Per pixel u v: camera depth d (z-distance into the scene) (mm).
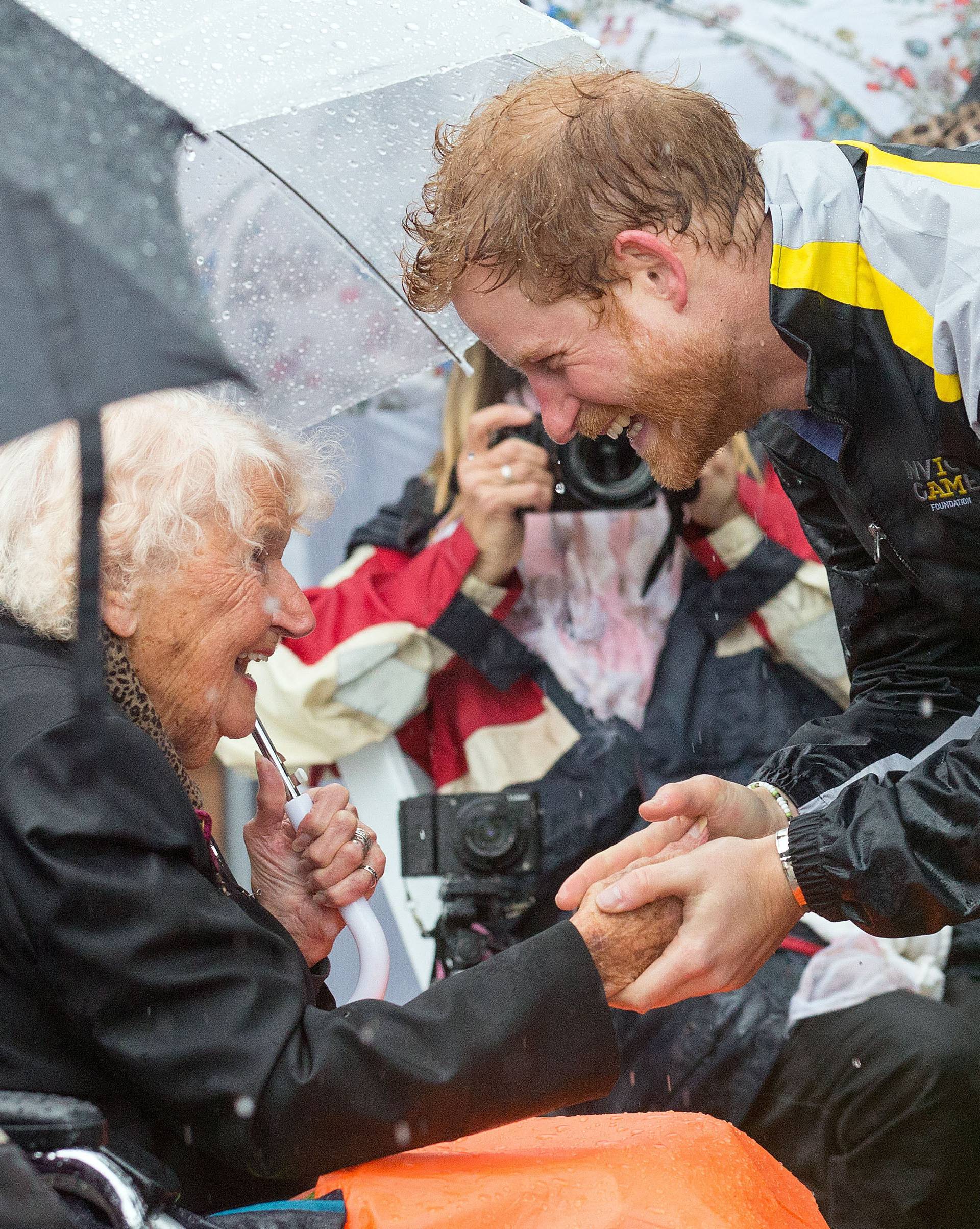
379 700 10805
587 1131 5961
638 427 6641
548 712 10797
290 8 5957
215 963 5059
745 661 10820
